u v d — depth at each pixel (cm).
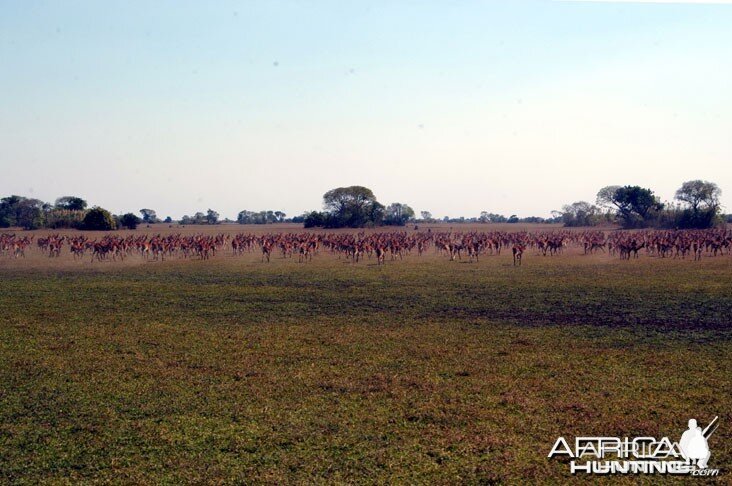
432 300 3123
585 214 16050
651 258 5975
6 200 15038
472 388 1542
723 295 3144
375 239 7875
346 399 1469
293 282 4062
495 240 6888
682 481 1038
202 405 1434
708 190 11969
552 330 2297
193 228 16075
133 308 2938
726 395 1460
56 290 3678
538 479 1047
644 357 1850
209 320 2589
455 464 1103
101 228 12575
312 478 1048
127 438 1234
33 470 1090
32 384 1620
